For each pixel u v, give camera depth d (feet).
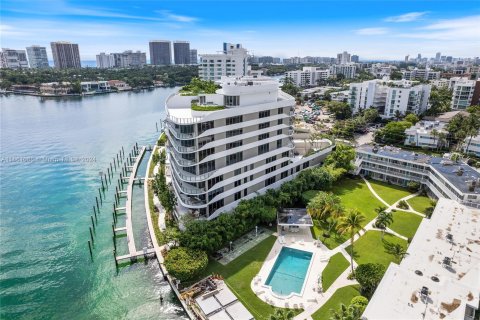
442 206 206.80
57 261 211.61
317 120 565.53
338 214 222.28
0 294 183.83
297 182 256.32
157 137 517.96
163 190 251.19
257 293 167.02
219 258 195.21
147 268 200.23
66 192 315.58
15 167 379.76
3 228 251.39
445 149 404.36
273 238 216.54
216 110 218.38
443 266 148.25
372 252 200.13
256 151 243.40
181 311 167.32
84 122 612.29
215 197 221.05
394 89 542.98
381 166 314.76
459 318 117.08
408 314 119.03
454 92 602.03
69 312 170.81
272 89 250.57
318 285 171.12
